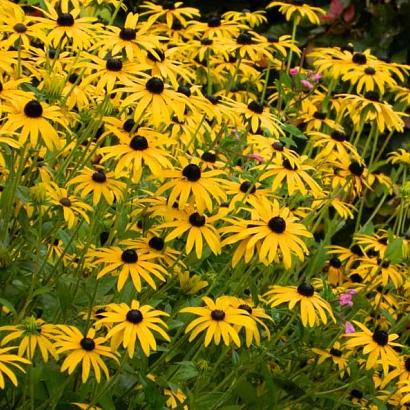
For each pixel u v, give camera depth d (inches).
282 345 253.8
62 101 232.8
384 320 282.0
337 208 282.8
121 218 230.4
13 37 238.4
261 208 218.4
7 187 212.2
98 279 206.5
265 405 238.5
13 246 225.0
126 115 255.6
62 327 193.2
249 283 243.4
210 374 224.2
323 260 279.3
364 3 442.0
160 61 235.1
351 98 310.0
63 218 227.0
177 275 224.7
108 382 199.8
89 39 243.3
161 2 444.1
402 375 232.7
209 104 229.1
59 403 205.0
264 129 271.4
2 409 206.4
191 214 213.9
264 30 467.8
